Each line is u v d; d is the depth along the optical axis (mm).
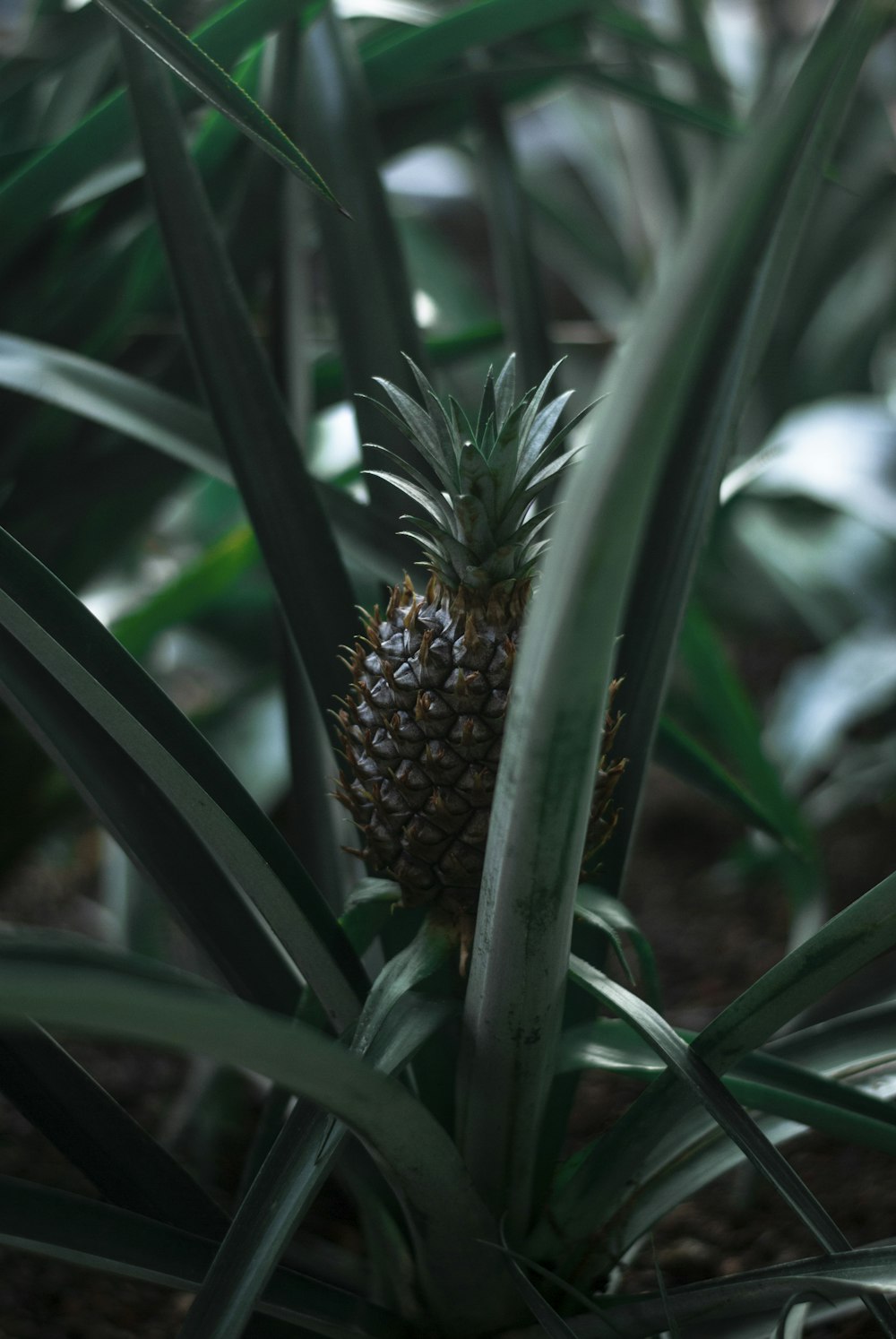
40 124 1674
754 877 2145
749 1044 1144
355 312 1374
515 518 1169
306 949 1145
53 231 1515
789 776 2113
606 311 2965
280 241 1443
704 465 1274
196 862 1269
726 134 1585
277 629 1376
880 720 2537
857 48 1185
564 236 2990
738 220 947
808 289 2668
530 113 3988
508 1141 1185
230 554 1741
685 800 2424
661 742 1389
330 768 1388
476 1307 1214
